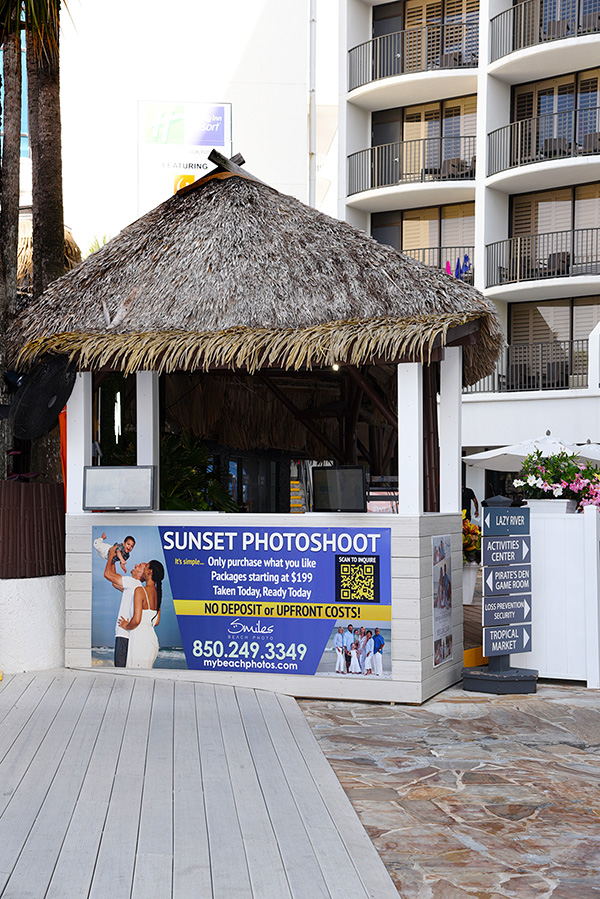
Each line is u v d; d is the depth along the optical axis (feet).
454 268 90.22
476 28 88.69
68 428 25.03
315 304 24.71
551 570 25.82
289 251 26.00
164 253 26.63
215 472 35.47
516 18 84.07
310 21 75.87
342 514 23.03
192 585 23.95
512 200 88.33
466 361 29.40
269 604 23.49
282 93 75.56
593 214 84.28
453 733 20.21
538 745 19.39
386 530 22.79
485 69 85.61
